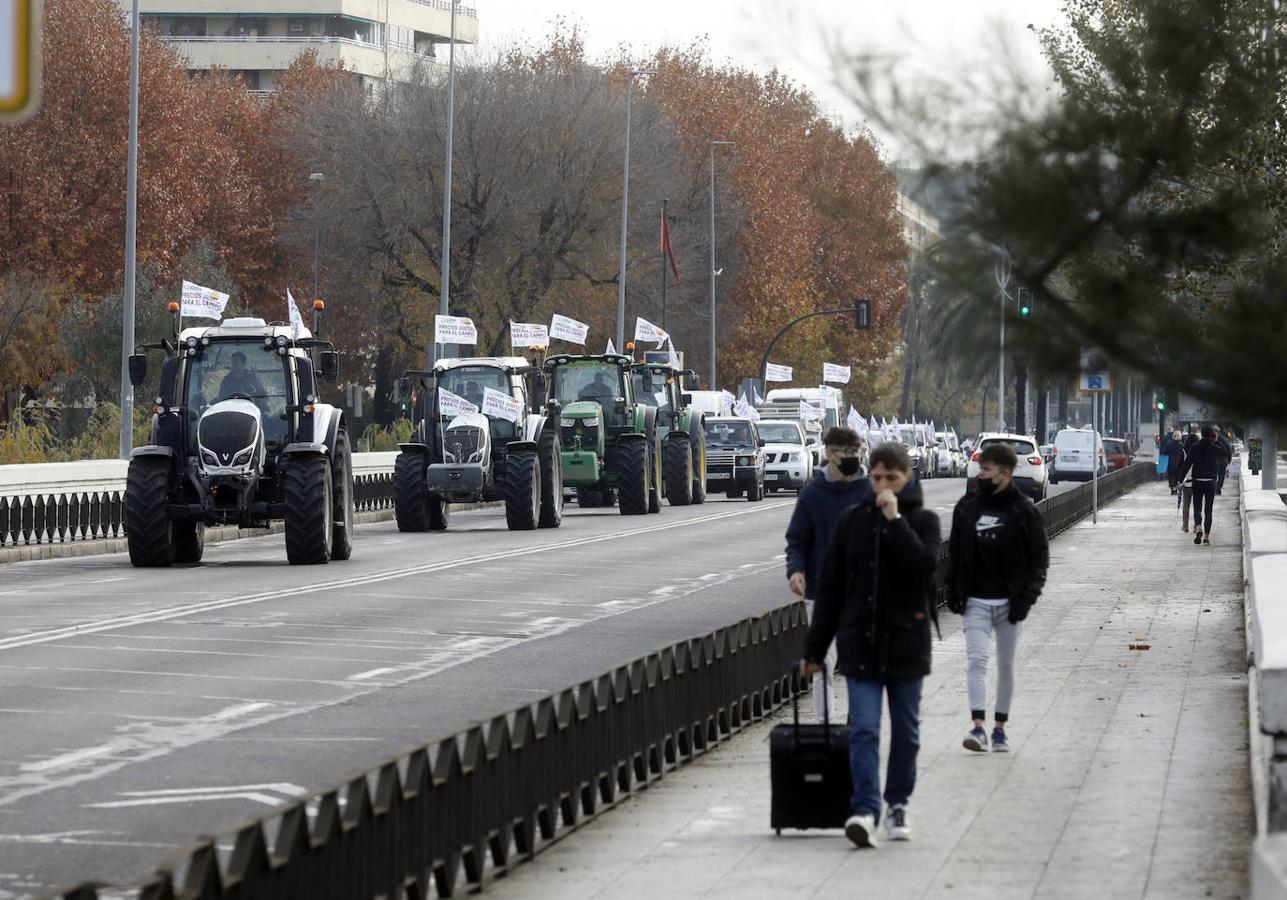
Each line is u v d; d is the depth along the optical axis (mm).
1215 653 50812
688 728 35344
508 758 25438
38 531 90625
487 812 24594
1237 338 23547
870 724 26500
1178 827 27234
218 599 63781
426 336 198000
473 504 144250
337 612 59781
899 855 25656
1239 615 61688
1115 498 165000
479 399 109750
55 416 165375
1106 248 23406
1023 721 38656
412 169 192625
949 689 43719
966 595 35156
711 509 139125
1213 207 23391
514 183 192000
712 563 84688
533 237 195250
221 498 78750
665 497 155750
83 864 25266
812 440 191625
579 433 124688
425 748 22766
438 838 23078
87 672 44844
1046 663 48812
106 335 182750
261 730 36594
